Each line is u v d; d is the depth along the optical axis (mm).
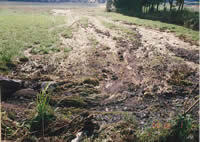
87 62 7484
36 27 14016
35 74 5980
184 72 6945
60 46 9391
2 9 30344
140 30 15234
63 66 6918
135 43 10797
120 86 5695
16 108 4000
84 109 4430
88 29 14500
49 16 22469
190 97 5363
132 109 4609
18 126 3418
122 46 10078
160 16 26625
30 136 3258
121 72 6719
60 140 3281
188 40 12219
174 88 5746
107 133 3564
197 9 29062
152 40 11898
